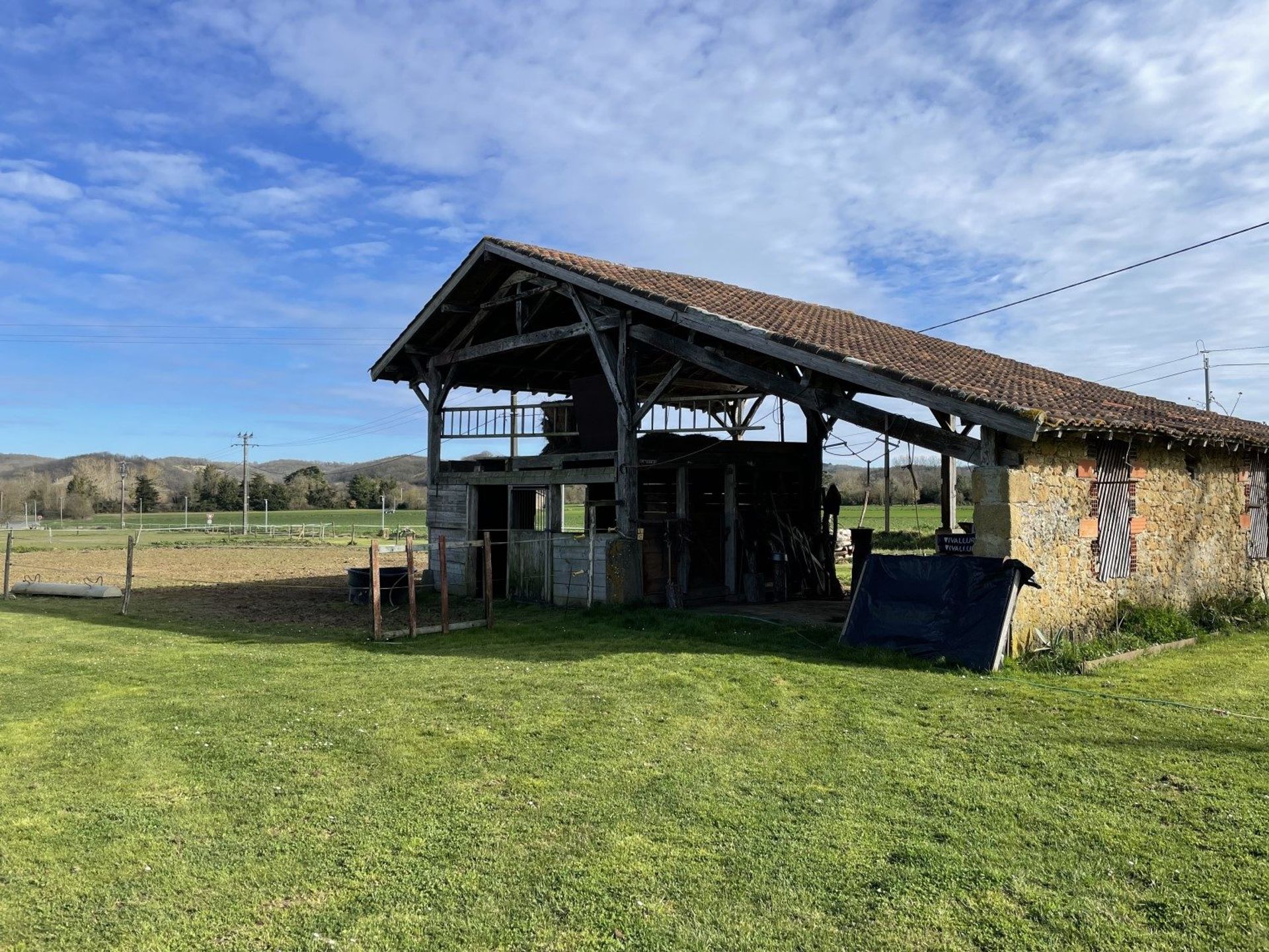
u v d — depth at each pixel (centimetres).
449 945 338
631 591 1318
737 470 1498
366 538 4622
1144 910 360
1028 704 701
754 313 1232
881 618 955
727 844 427
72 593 1734
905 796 493
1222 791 495
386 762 564
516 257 1384
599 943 338
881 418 1011
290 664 923
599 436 1412
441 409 1711
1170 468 1198
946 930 345
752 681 792
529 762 563
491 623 1188
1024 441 935
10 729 661
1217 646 1019
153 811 480
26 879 396
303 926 353
